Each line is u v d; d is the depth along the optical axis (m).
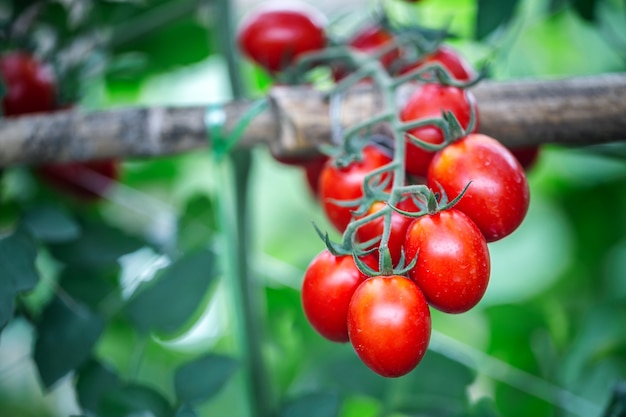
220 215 0.46
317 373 0.54
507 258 0.88
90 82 0.60
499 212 0.34
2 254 0.43
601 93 0.42
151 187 0.77
